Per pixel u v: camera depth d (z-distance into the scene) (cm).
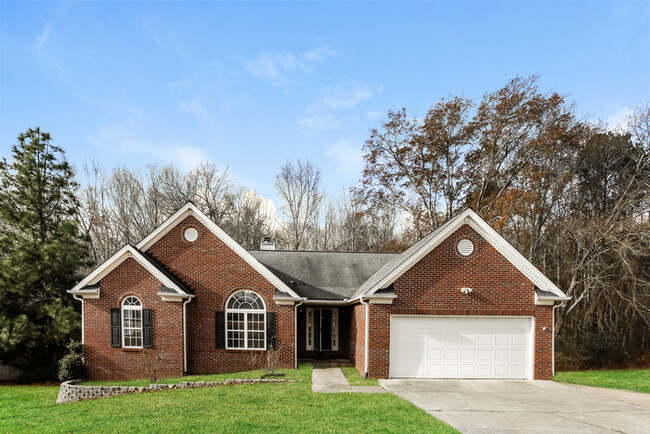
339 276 2120
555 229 2906
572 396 1320
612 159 3095
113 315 1691
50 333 2019
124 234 4206
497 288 1595
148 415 1049
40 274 2083
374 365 1558
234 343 1794
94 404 1238
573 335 2561
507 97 3312
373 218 3966
